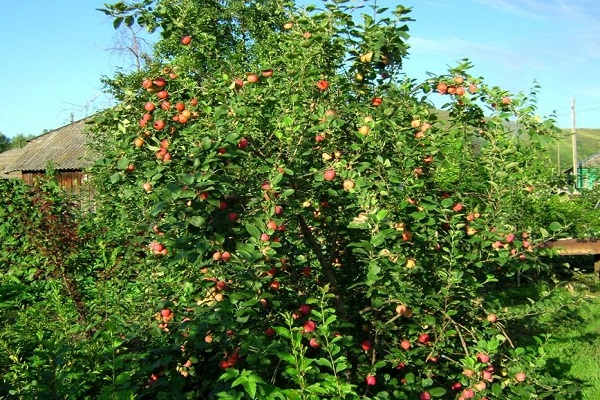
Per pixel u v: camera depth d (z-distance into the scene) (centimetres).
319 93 421
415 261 384
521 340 486
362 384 374
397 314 402
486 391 359
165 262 386
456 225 392
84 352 347
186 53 467
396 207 371
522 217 504
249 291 309
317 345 311
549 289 464
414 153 396
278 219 338
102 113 438
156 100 402
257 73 428
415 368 393
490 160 447
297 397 231
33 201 660
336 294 405
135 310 441
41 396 266
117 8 398
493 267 440
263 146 396
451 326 402
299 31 433
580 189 1205
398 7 397
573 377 547
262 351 292
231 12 1189
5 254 674
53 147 2719
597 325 671
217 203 311
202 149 327
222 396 229
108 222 688
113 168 414
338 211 426
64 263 612
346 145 417
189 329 341
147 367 311
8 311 612
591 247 886
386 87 431
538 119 420
